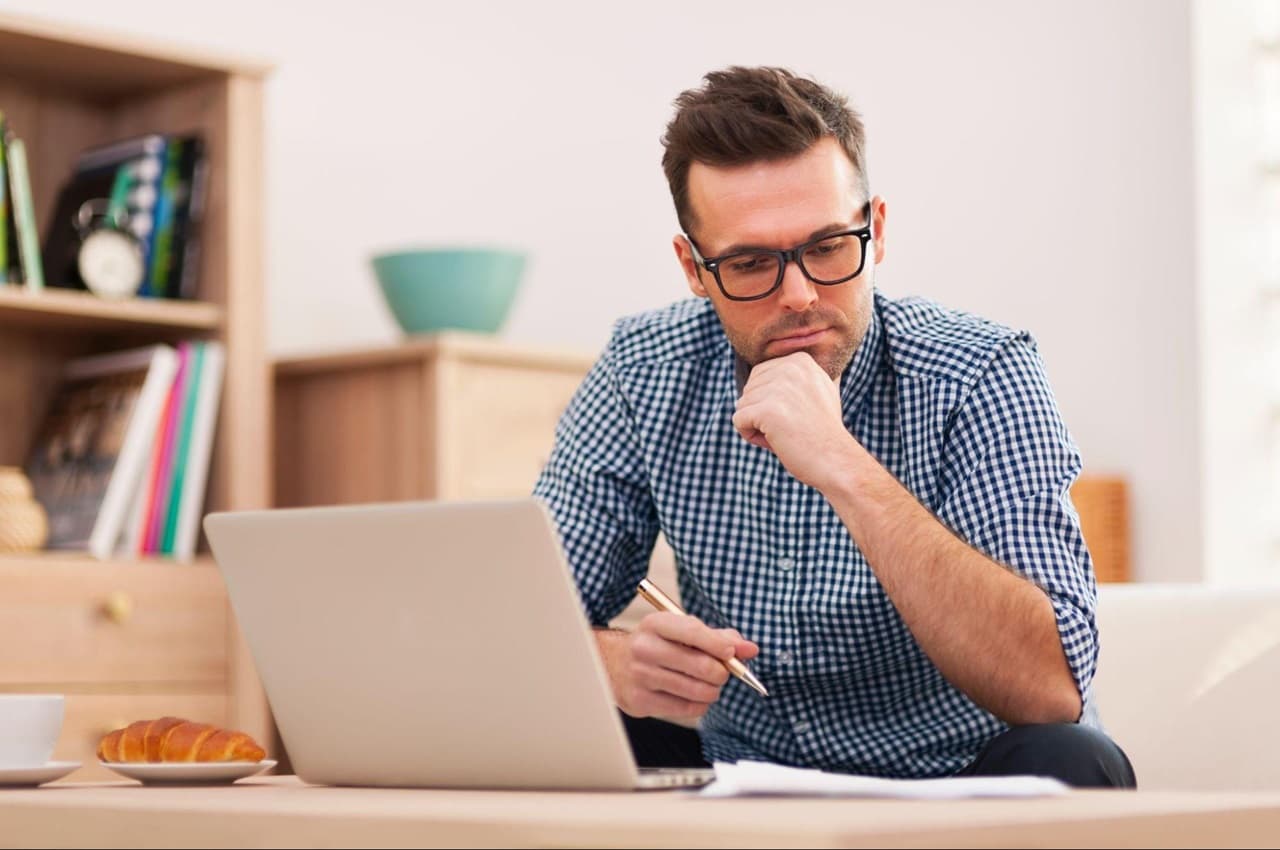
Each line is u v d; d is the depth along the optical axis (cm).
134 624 280
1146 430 326
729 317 163
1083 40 336
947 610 145
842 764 173
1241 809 90
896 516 146
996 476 164
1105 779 128
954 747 171
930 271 357
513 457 311
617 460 186
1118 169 331
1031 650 144
